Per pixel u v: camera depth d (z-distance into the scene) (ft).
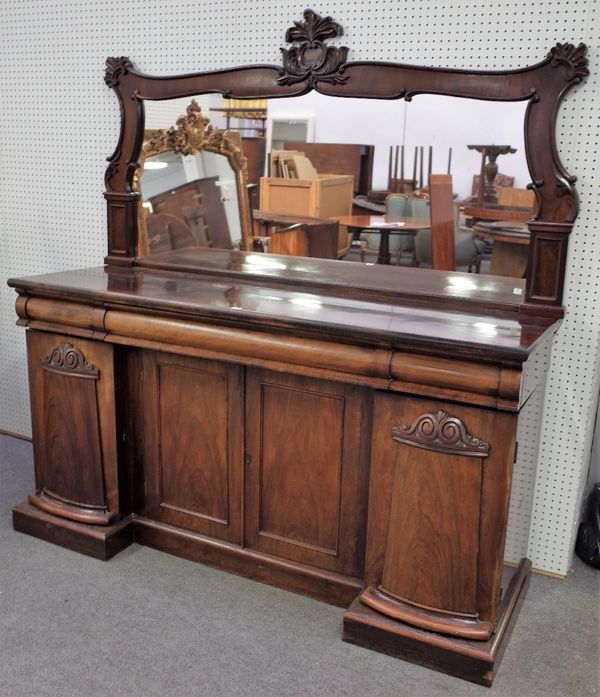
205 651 7.17
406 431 6.81
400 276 8.43
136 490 8.94
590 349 7.77
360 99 8.14
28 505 9.22
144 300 7.75
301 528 7.95
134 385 8.58
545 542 8.61
